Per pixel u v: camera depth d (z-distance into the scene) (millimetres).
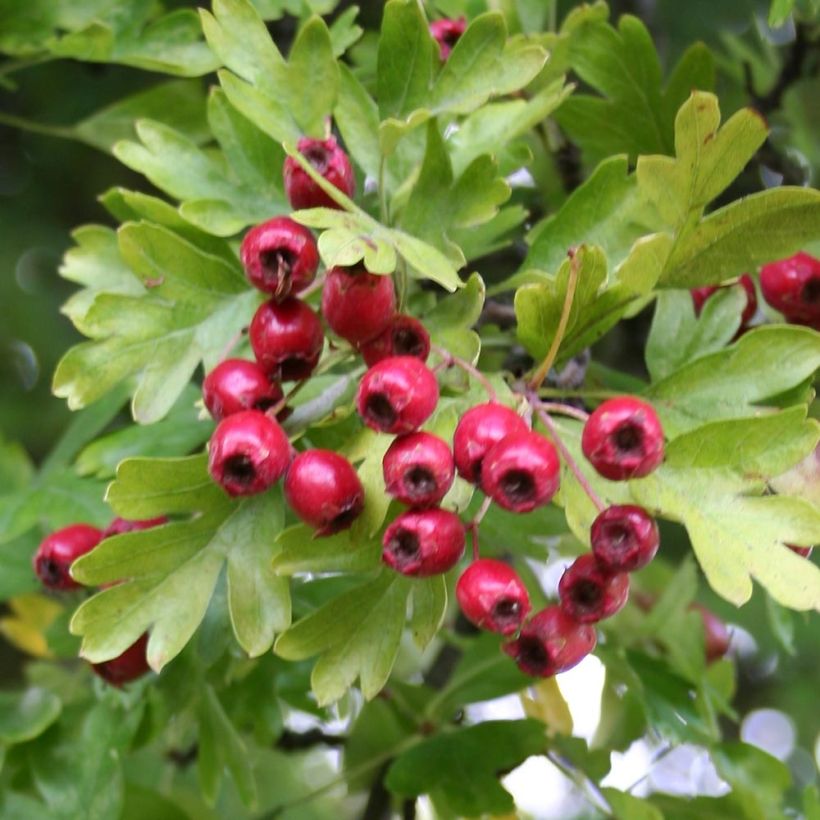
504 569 167
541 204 285
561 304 183
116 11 254
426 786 245
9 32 259
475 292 186
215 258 199
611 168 200
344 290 170
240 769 240
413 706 281
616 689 271
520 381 188
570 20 249
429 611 181
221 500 185
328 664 180
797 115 318
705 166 178
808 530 166
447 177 193
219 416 178
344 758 289
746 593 164
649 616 276
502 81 197
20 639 331
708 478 171
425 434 163
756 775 249
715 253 183
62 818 244
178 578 183
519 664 174
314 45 199
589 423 162
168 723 247
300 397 207
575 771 259
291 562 179
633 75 250
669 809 255
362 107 208
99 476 251
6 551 265
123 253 195
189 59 253
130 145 206
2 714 250
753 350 185
